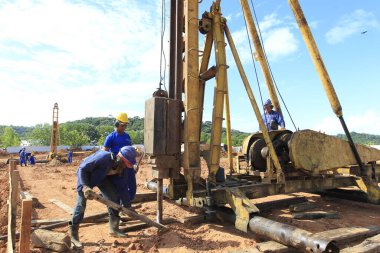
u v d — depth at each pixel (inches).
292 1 249.9
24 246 124.5
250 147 273.1
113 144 244.4
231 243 175.0
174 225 211.3
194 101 213.9
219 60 233.0
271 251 154.5
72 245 169.6
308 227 208.1
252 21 292.4
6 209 236.5
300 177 252.4
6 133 3307.1
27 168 856.3
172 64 216.2
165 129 199.3
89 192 162.7
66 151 1700.3
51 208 277.7
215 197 207.0
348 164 261.9
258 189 224.2
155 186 335.6
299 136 234.1
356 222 221.8
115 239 184.7
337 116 257.6
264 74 301.6
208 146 238.1
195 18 221.1
